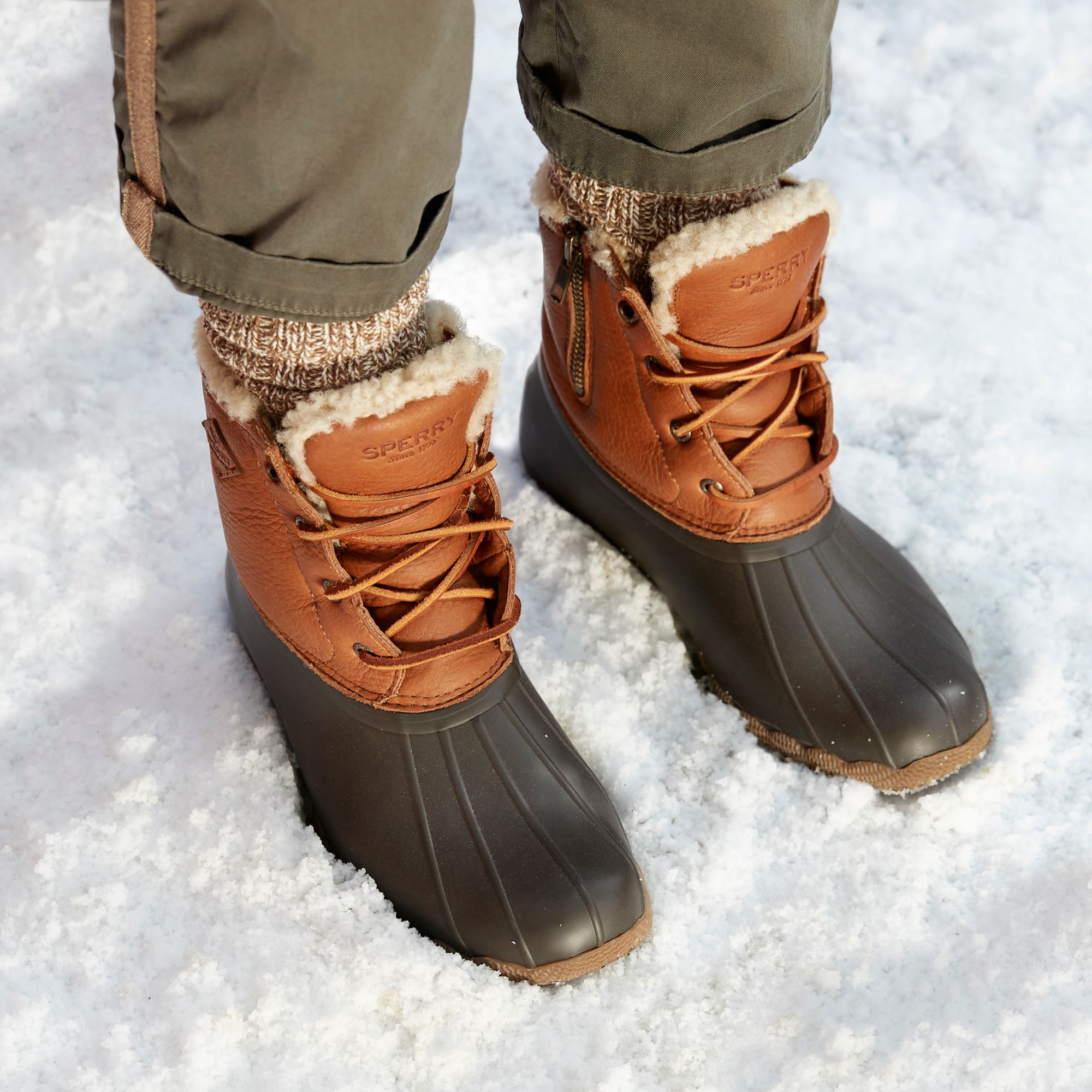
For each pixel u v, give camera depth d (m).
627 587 1.33
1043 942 1.02
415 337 0.94
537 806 1.01
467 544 1.03
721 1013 1.00
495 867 0.98
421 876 1.00
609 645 1.27
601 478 1.28
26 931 1.00
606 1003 1.00
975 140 1.94
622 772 1.16
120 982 0.98
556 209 1.11
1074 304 1.70
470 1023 0.97
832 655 1.13
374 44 0.68
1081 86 2.02
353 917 1.01
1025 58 2.05
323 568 0.96
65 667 1.22
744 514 1.13
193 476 1.44
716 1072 0.96
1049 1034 0.95
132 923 1.01
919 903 1.07
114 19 0.69
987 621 1.31
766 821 1.14
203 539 1.37
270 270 0.76
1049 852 1.10
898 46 2.09
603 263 1.08
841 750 1.14
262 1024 0.95
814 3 0.92
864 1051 0.96
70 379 1.53
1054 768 1.17
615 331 1.12
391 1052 0.96
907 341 1.63
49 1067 0.92
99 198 1.73
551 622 1.30
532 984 0.99
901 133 1.97
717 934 1.06
